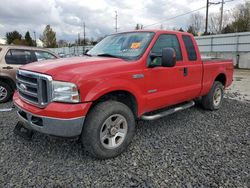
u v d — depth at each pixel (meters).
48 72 3.41
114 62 3.91
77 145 4.18
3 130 4.83
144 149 4.11
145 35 4.59
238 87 11.49
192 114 6.22
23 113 3.88
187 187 3.09
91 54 4.79
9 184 3.08
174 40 4.96
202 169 3.50
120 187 3.08
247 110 6.82
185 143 4.39
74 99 3.32
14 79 7.40
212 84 6.19
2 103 7.30
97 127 3.54
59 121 3.30
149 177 3.29
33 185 3.08
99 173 3.37
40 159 3.71
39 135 4.54
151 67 4.26
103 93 3.54
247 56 22.80
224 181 3.22
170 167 3.55
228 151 4.10
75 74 3.37
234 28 46.16
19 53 7.57
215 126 5.37
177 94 4.93
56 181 3.17
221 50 25.23
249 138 4.70
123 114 3.84
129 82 3.89
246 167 3.58
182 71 4.98
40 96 3.46
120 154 3.91
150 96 4.31
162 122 5.54
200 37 27.33
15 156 3.78
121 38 4.84
